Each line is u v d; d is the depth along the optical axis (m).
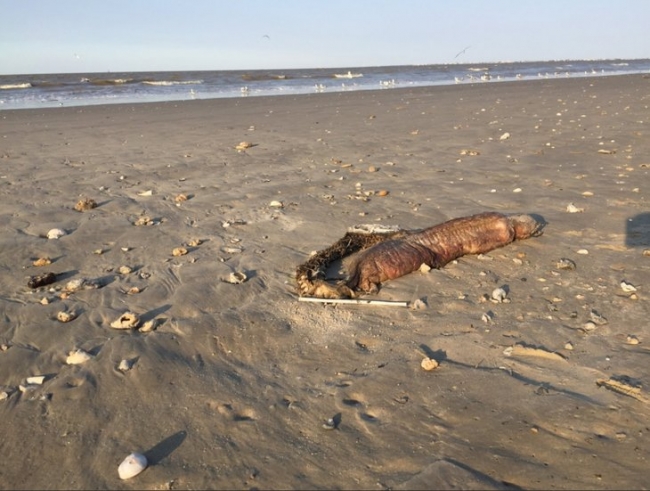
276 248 2.28
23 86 13.89
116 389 1.39
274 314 1.75
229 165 3.84
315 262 2.01
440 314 1.72
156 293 1.90
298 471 1.12
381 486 1.07
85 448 1.20
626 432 1.17
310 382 1.41
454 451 1.15
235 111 7.40
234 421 1.27
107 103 9.38
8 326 1.70
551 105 6.74
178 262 2.17
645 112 5.55
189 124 6.13
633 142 4.05
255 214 2.72
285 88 13.36
